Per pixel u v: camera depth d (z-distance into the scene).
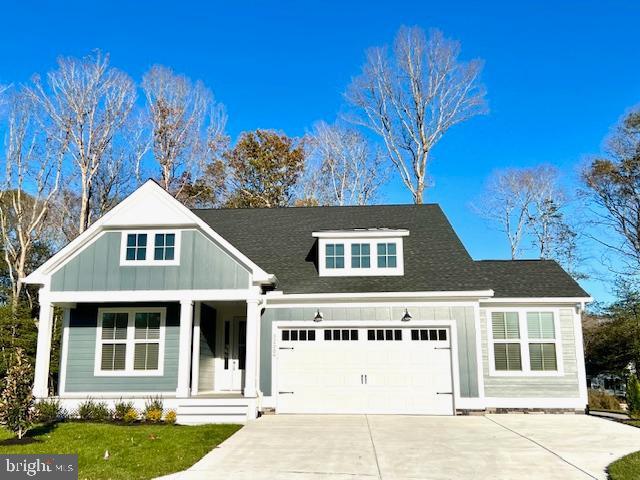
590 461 9.95
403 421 14.62
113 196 36.44
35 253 35.72
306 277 17.75
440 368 16.28
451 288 16.44
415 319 16.47
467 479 8.76
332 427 13.57
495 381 16.64
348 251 17.95
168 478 8.87
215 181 39.38
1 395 12.70
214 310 19.28
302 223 21.38
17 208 32.97
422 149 35.88
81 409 15.19
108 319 17.08
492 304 17.09
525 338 16.89
